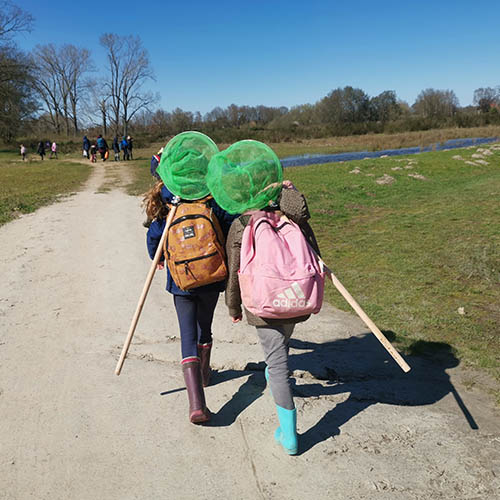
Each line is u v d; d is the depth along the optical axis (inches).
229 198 107.5
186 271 113.4
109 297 217.3
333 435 117.0
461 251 285.9
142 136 2812.5
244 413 126.3
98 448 112.0
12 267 262.2
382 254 287.3
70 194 609.3
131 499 96.8
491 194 507.2
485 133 2118.6
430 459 108.0
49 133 3134.8
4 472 103.8
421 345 166.4
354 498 96.8
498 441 113.9
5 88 2140.7
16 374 145.6
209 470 105.1
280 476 103.2
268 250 102.2
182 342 121.4
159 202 126.5
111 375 145.7
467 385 140.0
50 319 190.2
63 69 3152.1
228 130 2773.1
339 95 3459.6
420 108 3735.2
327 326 185.5
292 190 112.3
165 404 130.4
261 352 162.7
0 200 519.8
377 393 137.1
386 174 677.9
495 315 191.5
